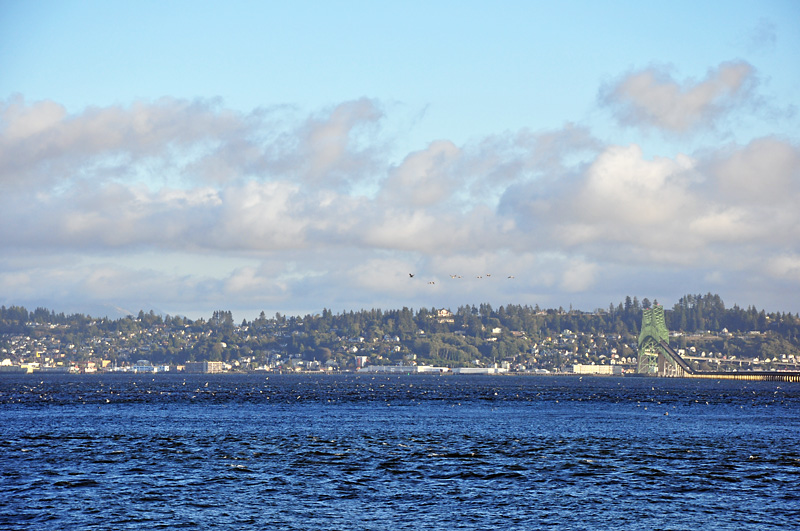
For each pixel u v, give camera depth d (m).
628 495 100.62
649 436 163.50
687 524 87.19
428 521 87.81
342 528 84.94
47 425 183.12
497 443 148.75
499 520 88.31
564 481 109.31
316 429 174.62
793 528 85.81
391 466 120.56
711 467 121.00
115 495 99.12
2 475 111.81
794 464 124.31
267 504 95.00
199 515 89.81
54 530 83.69
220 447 141.00
